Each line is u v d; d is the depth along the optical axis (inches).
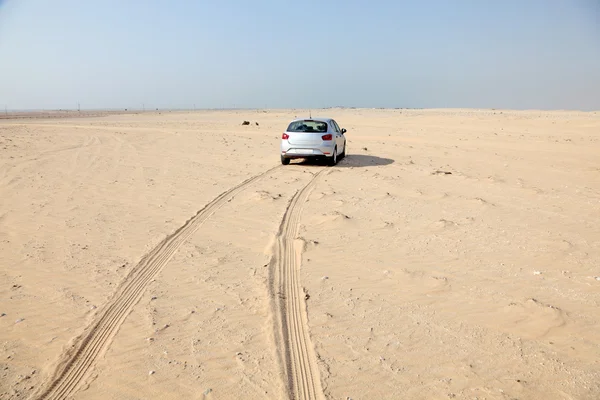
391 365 151.6
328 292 209.5
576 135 1039.0
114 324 181.6
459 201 382.0
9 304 199.3
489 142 916.6
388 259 250.1
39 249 269.6
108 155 684.7
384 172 540.1
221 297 205.2
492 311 187.8
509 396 133.8
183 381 144.0
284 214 346.3
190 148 794.2
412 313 188.1
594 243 270.1
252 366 152.1
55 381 144.7
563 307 189.2
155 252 264.5
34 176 503.8
